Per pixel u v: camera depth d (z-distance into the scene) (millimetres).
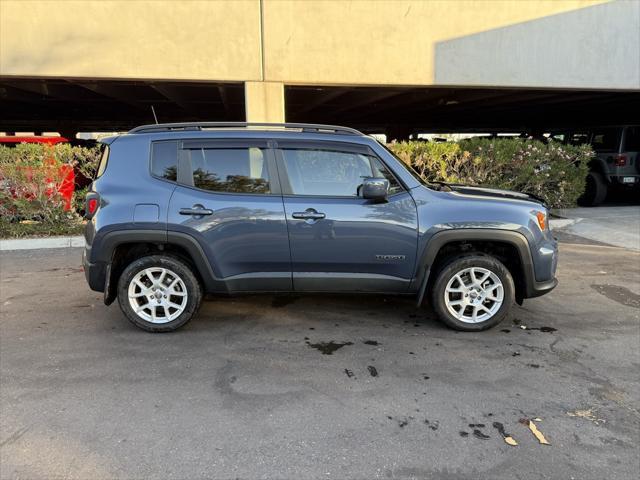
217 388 3322
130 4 7723
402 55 8617
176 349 3934
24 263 6660
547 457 2625
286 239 4051
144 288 4199
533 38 9062
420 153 8820
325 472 2506
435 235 4059
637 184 11289
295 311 4801
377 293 4242
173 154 4129
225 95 12297
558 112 18750
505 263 4410
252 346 3994
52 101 14547
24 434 2795
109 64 7832
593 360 3752
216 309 4855
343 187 4137
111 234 4008
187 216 4008
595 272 6199
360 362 3711
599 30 9297
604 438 2793
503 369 3602
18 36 7582
